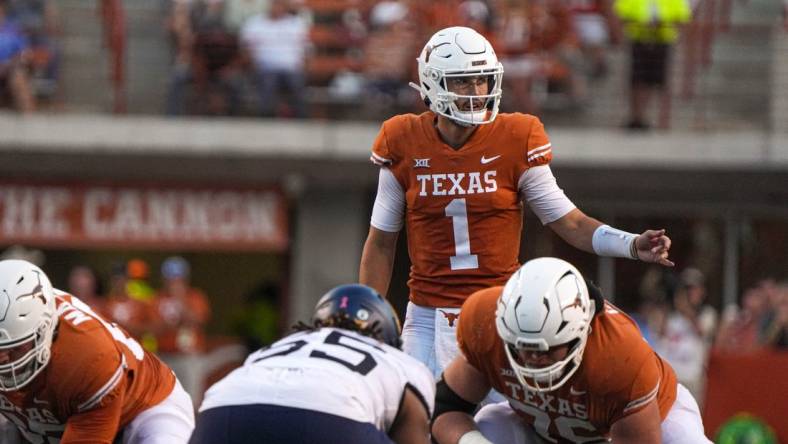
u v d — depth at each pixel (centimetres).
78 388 1798
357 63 5019
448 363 2008
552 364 1684
